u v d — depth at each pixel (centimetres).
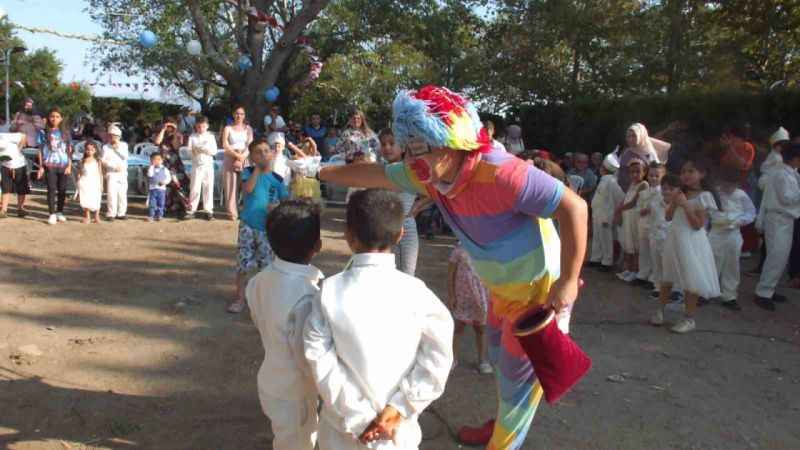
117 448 376
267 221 313
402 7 2041
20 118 1288
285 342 298
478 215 291
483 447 397
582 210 267
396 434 256
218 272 761
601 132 1558
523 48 1962
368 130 908
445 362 262
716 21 1644
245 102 1947
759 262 895
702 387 495
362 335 254
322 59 2255
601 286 779
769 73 1661
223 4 2053
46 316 591
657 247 723
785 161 738
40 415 409
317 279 313
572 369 286
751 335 622
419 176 286
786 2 1508
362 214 265
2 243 851
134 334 557
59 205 1016
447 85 2114
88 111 2844
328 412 264
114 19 2011
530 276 299
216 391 455
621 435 416
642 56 1773
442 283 753
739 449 404
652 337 605
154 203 1061
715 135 1222
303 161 490
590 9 1803
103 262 785
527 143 1844
